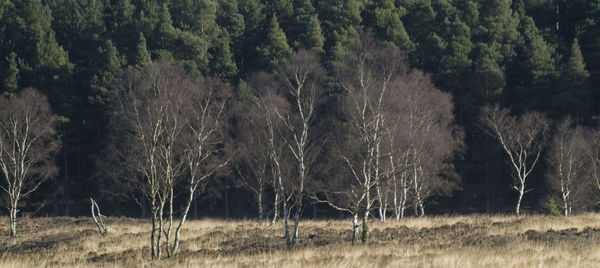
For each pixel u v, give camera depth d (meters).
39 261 26.28
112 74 72.88
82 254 28.56
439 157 49.75
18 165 43.22
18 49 85.69
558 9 96.19
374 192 43.78
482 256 21.83
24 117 50.28
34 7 87.94
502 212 64.44
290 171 47.69
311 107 36.91
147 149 27.55
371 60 42.88
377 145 33.97
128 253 27.53
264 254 24.89
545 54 73.44
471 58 76.25
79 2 99.75
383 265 20.83
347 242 29.09
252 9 96.62
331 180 48.75
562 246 24.33
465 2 88.12
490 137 69.50
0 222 49.28
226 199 67.88
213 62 80.62
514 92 74.38
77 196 76.19
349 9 86.69
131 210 73.88
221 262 23.33
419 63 80.50
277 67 72.56
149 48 85.19
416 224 37.16
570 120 62.44
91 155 70.88
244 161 56.25
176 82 35.56
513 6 96.06
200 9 93.19
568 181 52.75
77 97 77.06
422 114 46.50
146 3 92.19
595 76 76.44
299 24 90.44
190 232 35.91
